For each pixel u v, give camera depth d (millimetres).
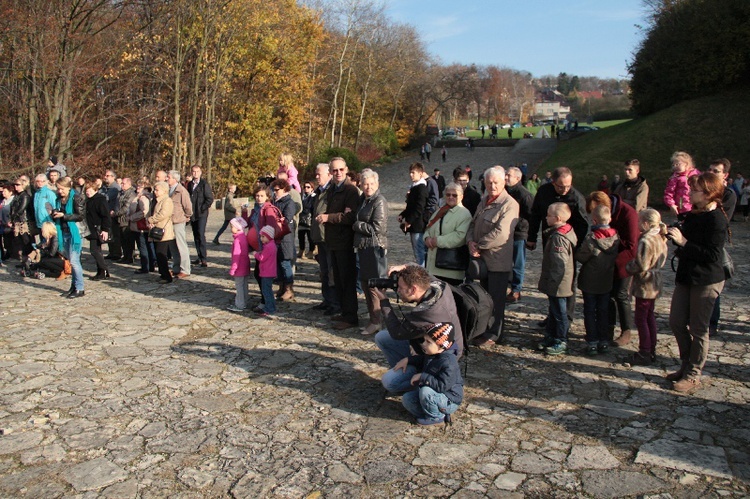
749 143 29281
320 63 43906
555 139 56188
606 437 4191
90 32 22188
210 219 21000
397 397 4980
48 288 9398
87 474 3773
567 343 6277
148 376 5445
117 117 26406
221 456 3994
